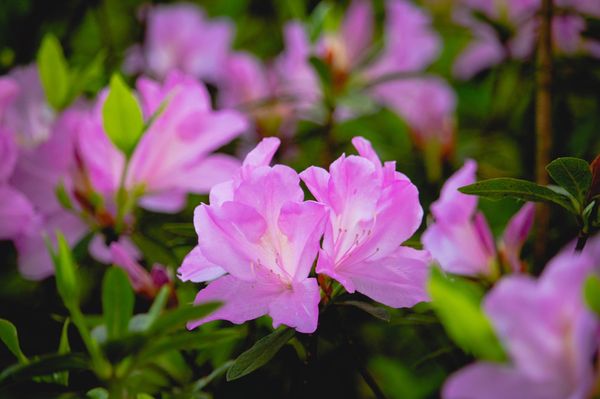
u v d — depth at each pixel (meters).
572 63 0.62
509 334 0.34
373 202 0.42
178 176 0.57
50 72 0.60
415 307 0.50
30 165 0.56
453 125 0.65
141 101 0.60
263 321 0.52
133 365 0.41
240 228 0.42
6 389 0.43
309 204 0.41
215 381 0.50
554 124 0.61
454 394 0.34
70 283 0.41
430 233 0.48
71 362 0.40
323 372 0.53
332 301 0.43
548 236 0.52
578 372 0.34
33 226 0.56
